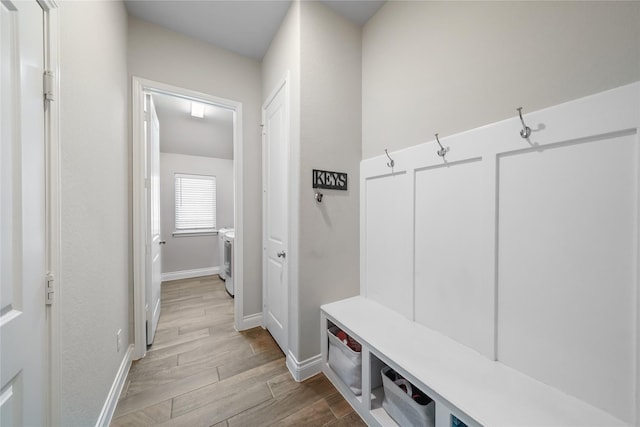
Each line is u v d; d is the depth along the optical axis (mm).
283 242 1844
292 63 1655
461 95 1206
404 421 1110
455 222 1223
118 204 1518
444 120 1287
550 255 910
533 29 956
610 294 781
